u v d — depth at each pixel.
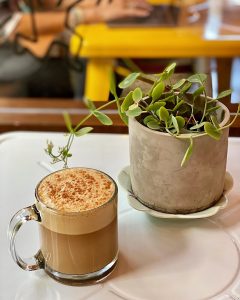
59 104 1.18
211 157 0.39
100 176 0.37
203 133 0.38
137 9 1.27
